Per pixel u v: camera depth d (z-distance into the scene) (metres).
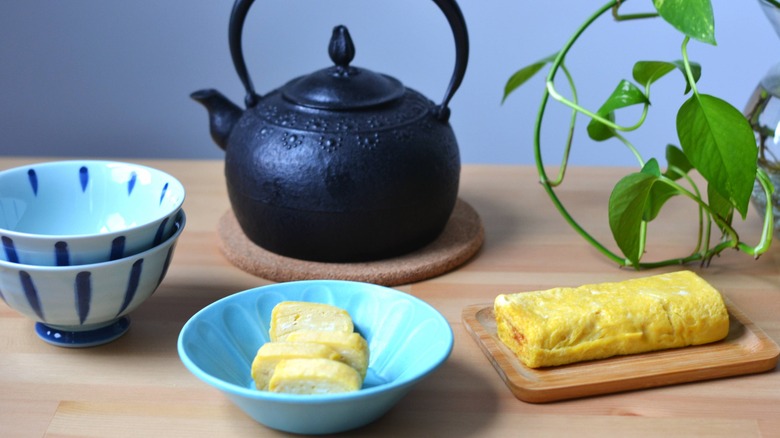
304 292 0.75
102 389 0.71
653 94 1.37
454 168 0.86
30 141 1.39
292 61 1.33
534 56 1.33
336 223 0.82
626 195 0.79
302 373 0.65
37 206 0.80
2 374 0.72
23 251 0.70
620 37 1.32
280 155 0.82
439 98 1.35
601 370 0.72
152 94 1.35
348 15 1.31
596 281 0.84
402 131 0.83
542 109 0.85
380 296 0.75
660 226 0.94
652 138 1.41
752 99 0.85
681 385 0.72
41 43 1.32
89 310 0.72
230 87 1.35
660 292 0.74
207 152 1.40
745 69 1.34
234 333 0.73
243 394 0.63
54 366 0.73
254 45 1.33
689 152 0.76
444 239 0.89
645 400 0.70
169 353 0.75
